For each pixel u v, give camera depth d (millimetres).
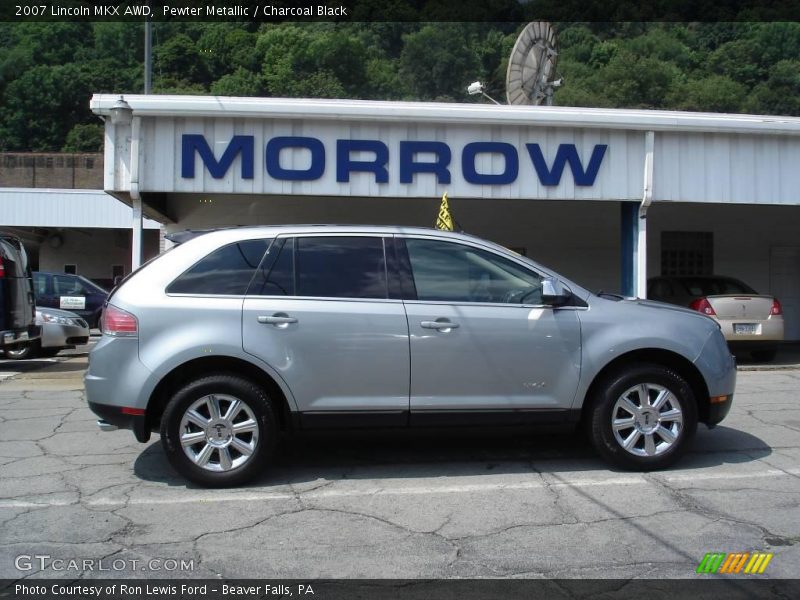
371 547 3971
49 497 4836
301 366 4914
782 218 16766
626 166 11180
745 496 4777
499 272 5254
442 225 9977
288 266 5090
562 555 3850
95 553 3904
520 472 5340
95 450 6121
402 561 3789
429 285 5148
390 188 10891
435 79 62625
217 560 3807
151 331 4852
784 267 16797
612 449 5211
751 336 11438
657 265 16344
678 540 4043
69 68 48000
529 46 15500
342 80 53156
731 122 11125
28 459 5824
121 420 4852
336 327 4941
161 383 4887
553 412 5145
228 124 10672
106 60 49000
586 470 5379
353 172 10844
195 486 5031
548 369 5113
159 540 4078
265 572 3660
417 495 4832
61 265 28516
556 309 5180
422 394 5016
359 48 54500
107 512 4531
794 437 6418
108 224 24922
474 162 10984
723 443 6199
